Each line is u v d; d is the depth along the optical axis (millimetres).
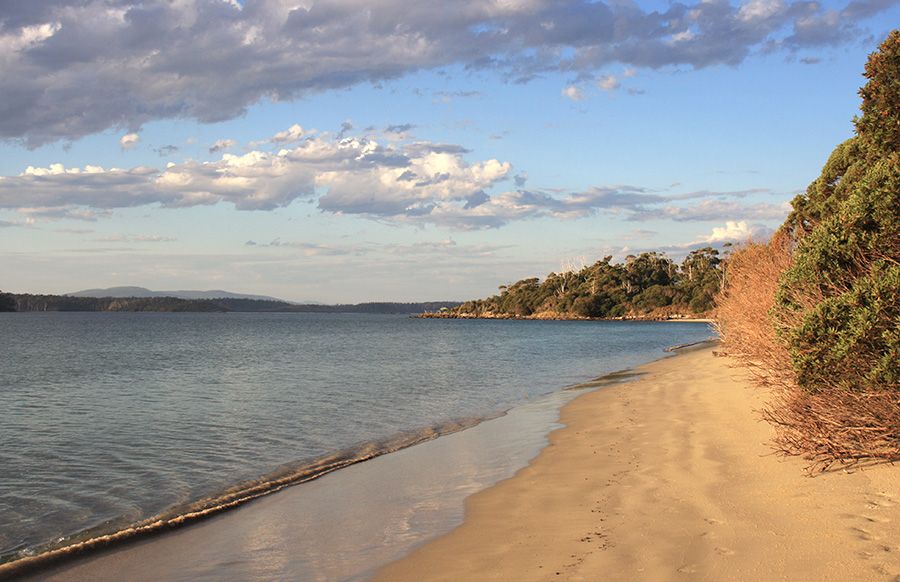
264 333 84000
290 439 14336
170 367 33969
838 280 8836
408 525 7988
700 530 6609
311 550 7277
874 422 7645
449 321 167625
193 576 6633
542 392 22031
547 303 178500
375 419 16891
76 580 6621
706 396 17141
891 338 7242
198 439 14398
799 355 8164
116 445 13812
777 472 8453
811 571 5297
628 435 12719
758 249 22844
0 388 25109
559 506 8180
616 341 60406
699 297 139000
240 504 9320
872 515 6391
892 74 10930
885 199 8422
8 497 9961
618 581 5535
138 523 8633
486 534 7348
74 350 49219
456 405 19312
